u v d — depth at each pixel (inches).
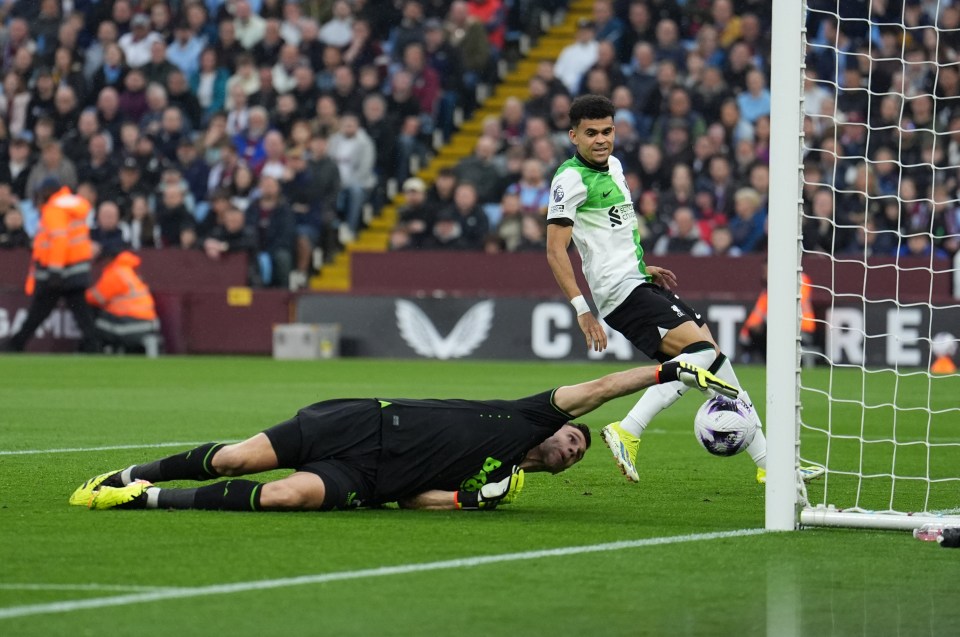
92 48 3550.7
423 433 927.7
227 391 2123.5
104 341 3070.9
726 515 951.0
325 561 754.8
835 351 2785.4
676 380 908.6
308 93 3348.9
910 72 2938.0
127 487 922.1
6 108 3535.9
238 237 3117.6
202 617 624.7
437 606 651.5
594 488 1103.0
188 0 3531.0
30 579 704.4
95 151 3346.5
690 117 3034.0
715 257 2839.6
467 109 3435.0
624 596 677.9
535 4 3590.1
